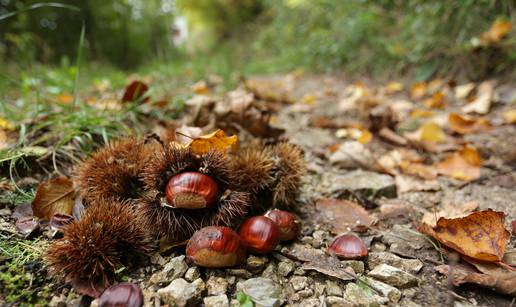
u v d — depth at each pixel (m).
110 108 0.38
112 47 1.05
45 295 0.17
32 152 0.27
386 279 0.19
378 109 0.40
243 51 1.21
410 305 0.17
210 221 0.20
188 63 0.86
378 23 0.67
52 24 0.93
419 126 0.41
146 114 0.37
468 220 0.20
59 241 0.18
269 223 0.20
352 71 0.68
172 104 0.40
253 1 1.48
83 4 0.96
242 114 0.32
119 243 0.18
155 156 0.20
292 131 0.42
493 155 0.34
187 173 0.19
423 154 0.36
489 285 0.18
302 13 0.96
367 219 0.24
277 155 0.24
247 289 0.18
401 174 0.32
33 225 0.21
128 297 0.17
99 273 0.18
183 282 0.18
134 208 0.21
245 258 0.19
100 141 0.31
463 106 0.47
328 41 0.74
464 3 0.52
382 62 0.63
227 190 0.20
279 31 1.05
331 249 0.21
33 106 0.39
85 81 0.63
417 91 0.52
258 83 0.62
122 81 0.57
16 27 0.80
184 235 0.20
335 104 0.52
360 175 0.31
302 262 0.20
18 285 0.17
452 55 0.54
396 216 0.25
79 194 0.23
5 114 0.35
